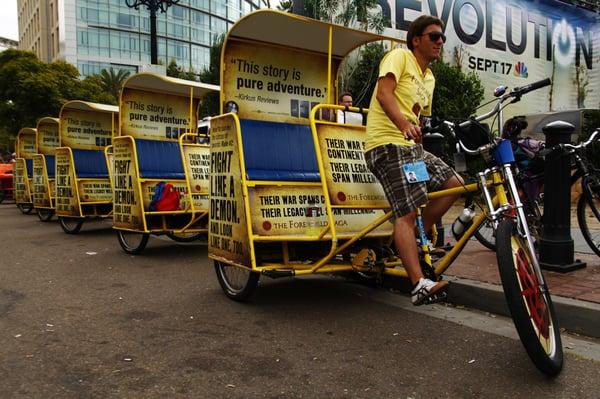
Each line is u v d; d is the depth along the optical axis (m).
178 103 8.55
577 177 5.01
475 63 18.27
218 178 4.66
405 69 3.50
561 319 3.64
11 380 2.92
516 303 2.63
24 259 6.68
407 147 3.49
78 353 3.33
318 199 4.56
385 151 3.49
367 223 4.54
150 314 4.19
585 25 21.70
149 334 3.70
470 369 3.03
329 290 4.94
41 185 11.18
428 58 3.62
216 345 3.48
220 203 4.62
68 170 9.17
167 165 7.75
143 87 8.07
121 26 51.91
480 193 3.28
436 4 16.97
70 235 9.12
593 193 4.85
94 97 23.56
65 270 5.97
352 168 4.35
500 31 18.94
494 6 18.67
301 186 4.52
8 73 21.55
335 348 3.41
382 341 3.53
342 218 4.44
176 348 3.42
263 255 4.45
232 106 5.12
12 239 8.60
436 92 14.62
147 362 3.18
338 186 4.22
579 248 5.80
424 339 3.55
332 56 5.63
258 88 5.27
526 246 2.97
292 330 3.78
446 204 3.66
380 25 13.77
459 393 2.73
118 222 7.25
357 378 2.94
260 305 4.45
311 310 4.29
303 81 5.55
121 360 3.21
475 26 18.16
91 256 6.93
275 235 4.27
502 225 2.88
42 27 58.81
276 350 3.38
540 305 2.89
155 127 8.34
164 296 4.77
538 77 20.28
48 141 11.65
